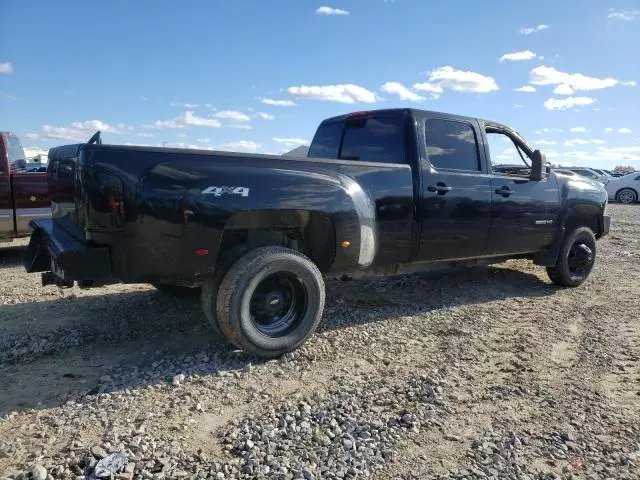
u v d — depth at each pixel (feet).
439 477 8.58
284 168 13.24
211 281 12.98
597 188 22.97
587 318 17.63
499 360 13.75
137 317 16.53
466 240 17.74
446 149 17.28
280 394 11.38
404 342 14.87
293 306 13.67
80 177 11.25
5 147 25.32
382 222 15.33
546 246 21.03
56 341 14.25
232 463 8.71
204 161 12.15
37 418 10.06
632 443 9.73
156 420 10.07
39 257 14.99
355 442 9.52
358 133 18.03
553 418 10.64
